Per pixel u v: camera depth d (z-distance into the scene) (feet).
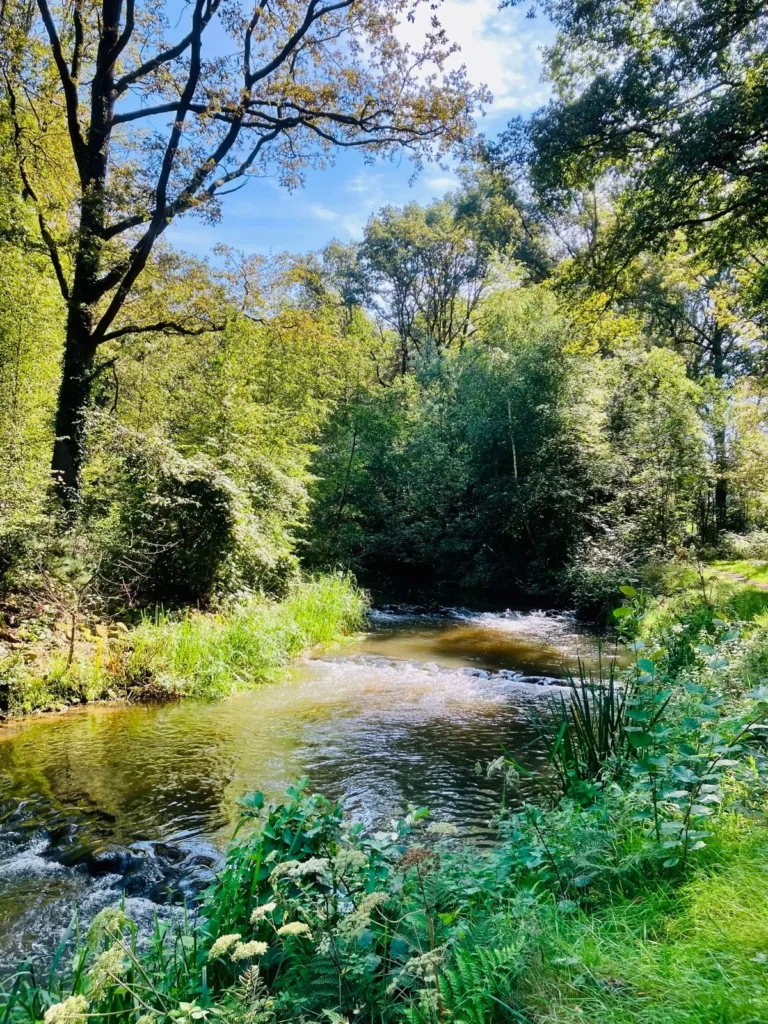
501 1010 6.57
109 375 56.59
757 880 7.89
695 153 35.73
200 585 38.29
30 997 7.93
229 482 38.42
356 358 80.53
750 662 19.06
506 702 28.68
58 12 43.78
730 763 9.57
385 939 7.89
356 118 46.01
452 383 91.66
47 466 36.47
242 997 6.64
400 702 28.60
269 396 60.75
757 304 48.26
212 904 9.30
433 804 17.85
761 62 37.06
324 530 69.31
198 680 29.68
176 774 20.11
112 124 42.45
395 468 80.28
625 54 40.14
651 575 50.42
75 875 14.29
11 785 19.02
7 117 39.70
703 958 6.63
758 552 66.95
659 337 86.48
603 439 67.05
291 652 38.01
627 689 14.38
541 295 79.00
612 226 49.24
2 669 25.77
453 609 60.90
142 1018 6.12
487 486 74.74
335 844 9.48
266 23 44.98
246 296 51.42
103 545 33.65
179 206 41.32
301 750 22.35
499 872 9.71
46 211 41.68
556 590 66.44
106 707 26.91
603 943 7.36
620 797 11.03
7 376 38.11
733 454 72.18
